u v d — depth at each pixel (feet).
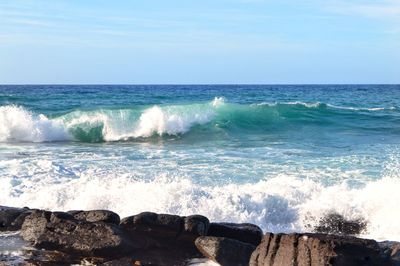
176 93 211.82
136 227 25.91
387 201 32.19
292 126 79.25
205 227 26.03
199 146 60.59
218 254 23.84
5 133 66.39
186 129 72.28
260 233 26.50
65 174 42.11
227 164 47.83
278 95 203.31
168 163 48.29
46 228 25.80
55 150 57.47
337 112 92.94
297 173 43.91
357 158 51.57
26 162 47.14
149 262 24.13
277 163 48.52
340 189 35.63
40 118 70.85
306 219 31.83
